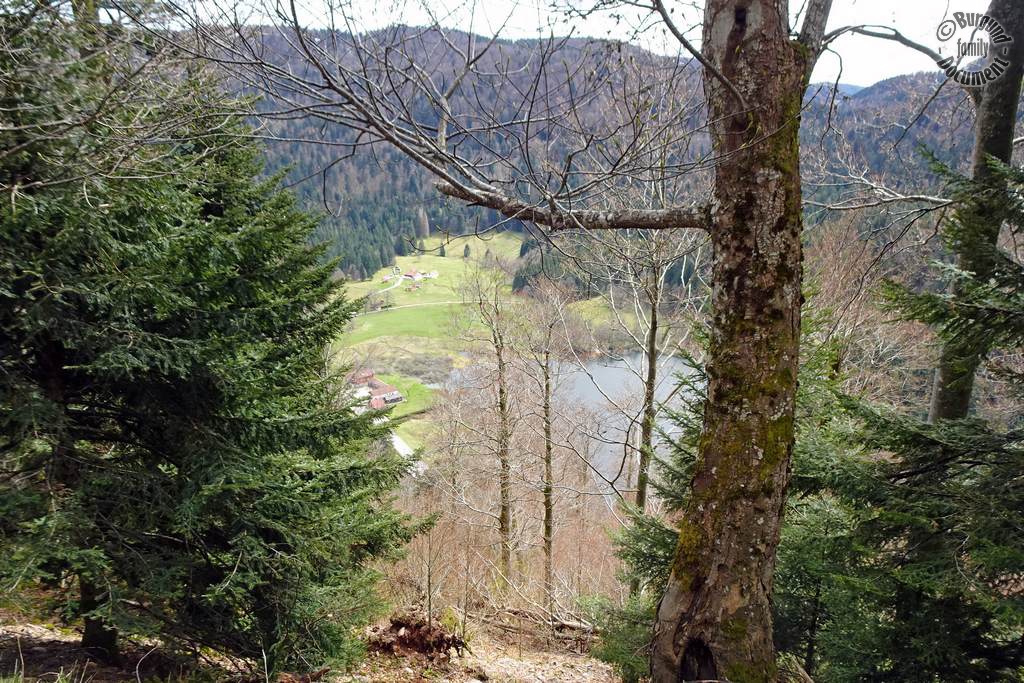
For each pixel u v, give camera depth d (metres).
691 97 3.38
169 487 5.58
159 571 5.09
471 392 15.39
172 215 5.54
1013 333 3.73
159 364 5.08
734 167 2.97
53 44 3.61
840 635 4.36
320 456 7.18
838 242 8.87
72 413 5.66
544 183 2.90
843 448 4.61
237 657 5.90
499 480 13.02
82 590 5.70
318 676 5.71
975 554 3.43
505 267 10.46
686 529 3.31
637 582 6.84
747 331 3.07
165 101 2.87
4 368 5.00
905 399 11.52
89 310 5.06
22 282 4.79
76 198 4.38
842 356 7.02
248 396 5.81
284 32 2.35
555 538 14.93
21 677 4.32
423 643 6.82
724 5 2.88
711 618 3.14
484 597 10.23
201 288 5.70
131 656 6.12
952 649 3.82
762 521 3.11
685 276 10.61
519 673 6.97
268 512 5.88
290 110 2.43
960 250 3.98
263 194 7.16
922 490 3.99
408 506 16.55
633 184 3.93
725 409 3.16
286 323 6.76
